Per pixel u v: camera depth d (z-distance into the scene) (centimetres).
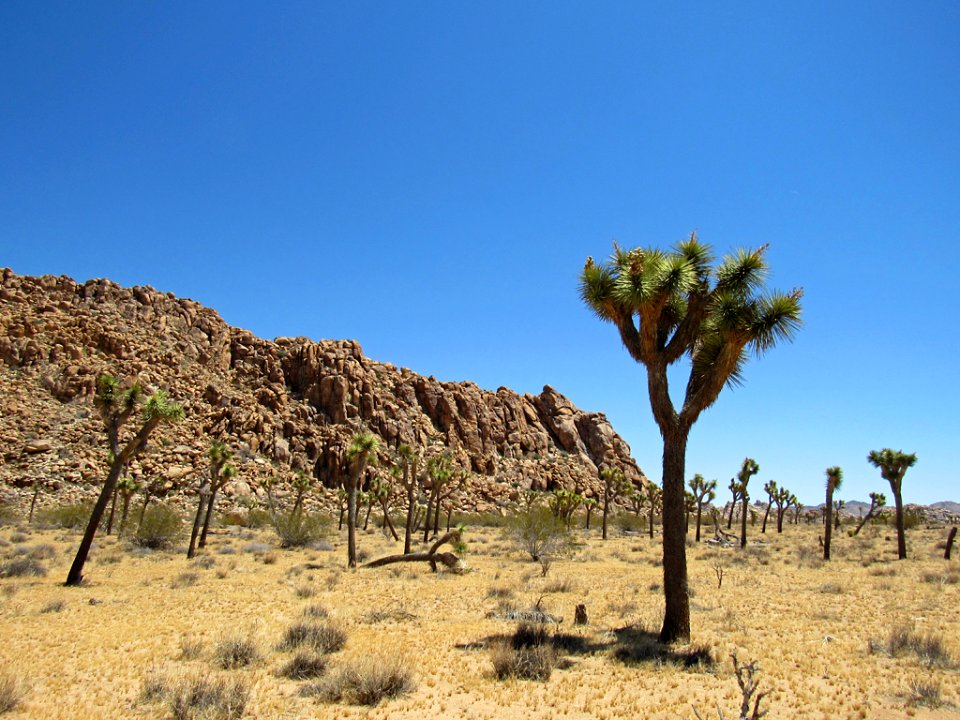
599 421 12169
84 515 5038
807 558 3428
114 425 2308
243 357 9512
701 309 1297
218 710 839
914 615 1681
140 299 9319
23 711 851
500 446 10719
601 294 1333
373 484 6288
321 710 882
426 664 1143
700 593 2078
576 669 1122
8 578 2183
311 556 3462
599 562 3350
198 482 6844
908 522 6838
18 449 6444
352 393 9481
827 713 881
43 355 7706
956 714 882
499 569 2930
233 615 1619
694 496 6362
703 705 915
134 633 1366
